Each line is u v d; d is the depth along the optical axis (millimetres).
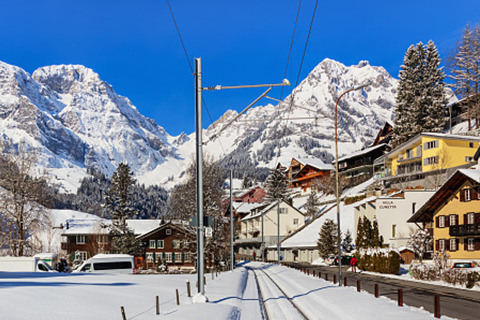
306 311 18734
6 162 54625
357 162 123812
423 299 23375
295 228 108062
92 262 50719
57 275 36438
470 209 48281
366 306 18875
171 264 83500
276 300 23500
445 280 34500
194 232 60938
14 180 54562
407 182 86750
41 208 57125
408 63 112500
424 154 83000
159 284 30672
